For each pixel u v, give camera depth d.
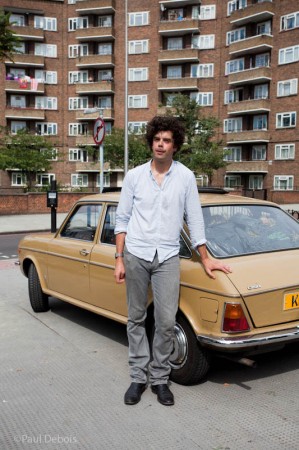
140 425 3.26
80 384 3.97
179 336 3.83
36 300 6.15
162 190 3.42
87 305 5.04
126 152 25.77
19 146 41.19
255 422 3.29
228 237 4.06
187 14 49.84
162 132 3.38
